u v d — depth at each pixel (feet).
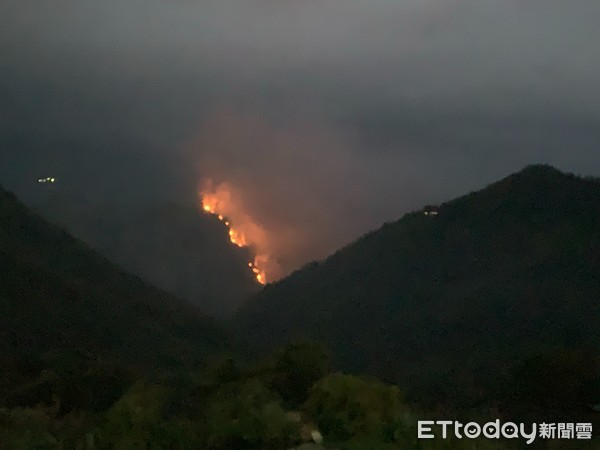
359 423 19.29
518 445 23.47
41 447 18.37
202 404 25.25
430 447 18.74
